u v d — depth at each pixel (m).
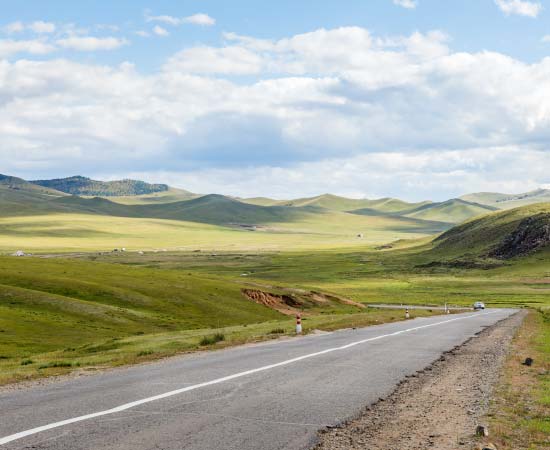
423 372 21.08
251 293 95.88
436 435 11.88
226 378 18.58
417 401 15.54
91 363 23.88
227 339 34.91
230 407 14.01
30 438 10.80
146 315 73.12
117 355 27.03
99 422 12.20
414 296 139.62
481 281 189.12
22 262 100.94
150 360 24.50
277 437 11.31
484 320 59.47
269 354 26.02
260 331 41.84
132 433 11.30
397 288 165.62
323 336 37.22
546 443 11.51
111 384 17.42
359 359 24.33
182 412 13.32
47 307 68.56
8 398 15.05
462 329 45.03
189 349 29.38
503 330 44.66
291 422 12.62
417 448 10.87
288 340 34.12
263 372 20.05
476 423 13.02
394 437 11.68
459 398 16.08
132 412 13.24
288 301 97.81
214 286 97.06
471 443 11.24
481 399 15.96
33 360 29.64
